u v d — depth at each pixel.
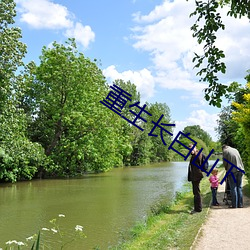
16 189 21.41
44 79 31.78
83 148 31.73
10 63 20.70
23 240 8.93
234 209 9.82
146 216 11.57
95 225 10.40
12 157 24.86
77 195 17.61
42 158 28.05
